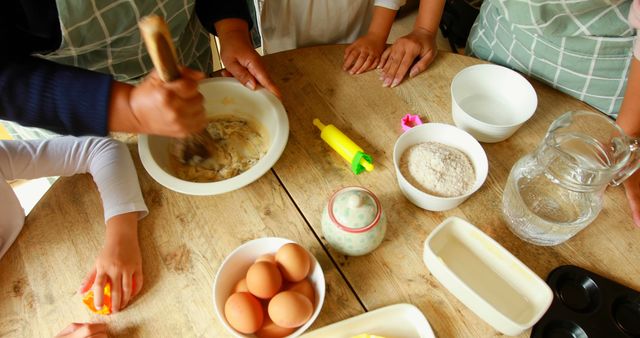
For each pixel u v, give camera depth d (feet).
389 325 1.81
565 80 2.89
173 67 1.56
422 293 1.91
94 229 2.13
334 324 1.79
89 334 1.73
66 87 1.79
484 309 1.75
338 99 2.67
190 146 2.37
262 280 1.73
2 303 1.90
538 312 1.72
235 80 2.52
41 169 2.32
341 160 2.38
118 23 2.47
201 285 1.94
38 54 2.41
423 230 2.10
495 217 2.14
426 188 2.12
